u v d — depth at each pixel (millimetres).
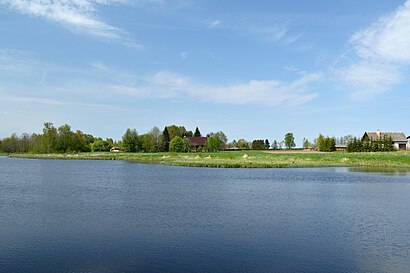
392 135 142500
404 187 37219
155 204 27078
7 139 180750
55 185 40250
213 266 13789
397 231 18844
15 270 13430
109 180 45969
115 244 16562
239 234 18234
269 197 30578
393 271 13297
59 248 16016
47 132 153750
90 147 170500
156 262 14227
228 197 30578
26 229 19312
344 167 69438
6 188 37500
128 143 151375
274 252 15406
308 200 28797
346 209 24891
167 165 80625
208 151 147500
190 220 21469
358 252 15398
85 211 24281
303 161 81812
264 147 180125
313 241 17031
